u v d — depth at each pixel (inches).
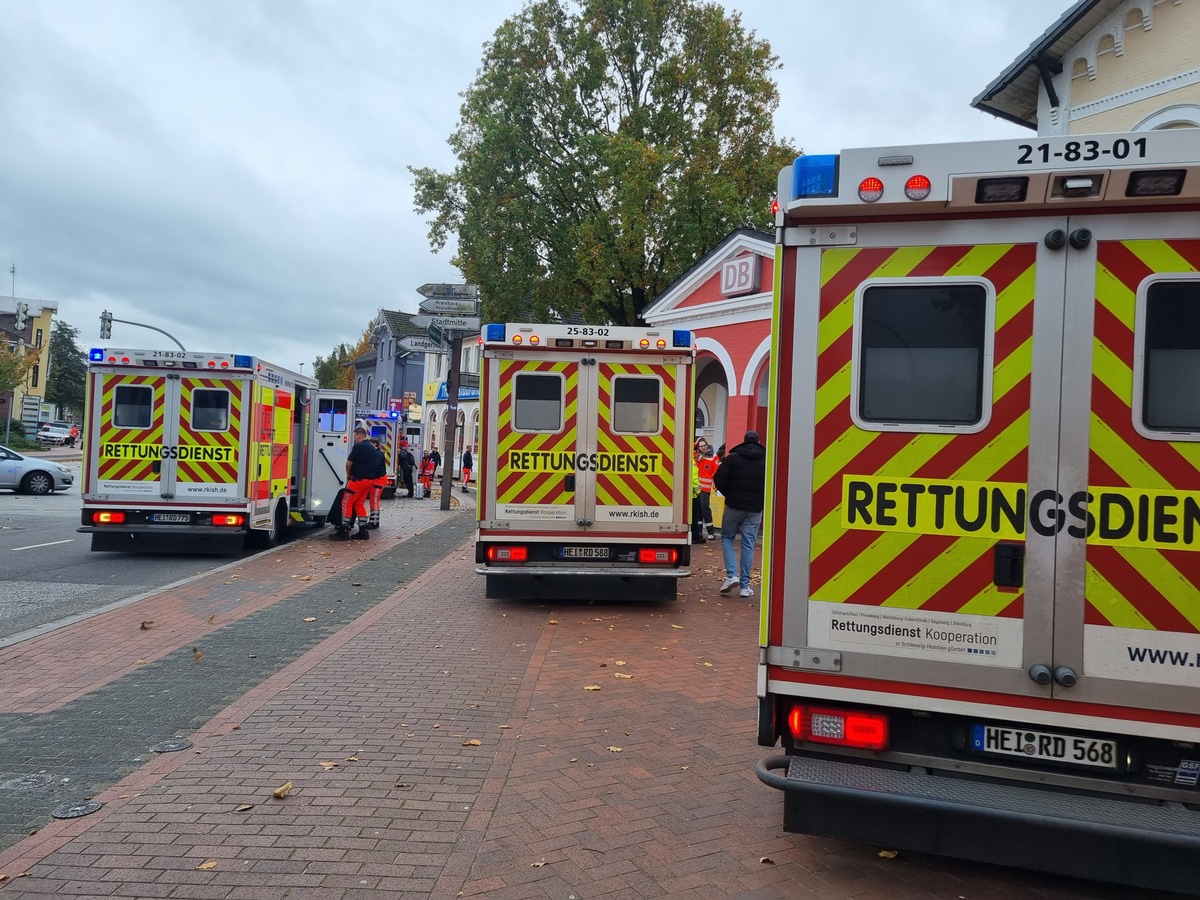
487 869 147.8
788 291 144.0
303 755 198.4
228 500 498.9
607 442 368.2
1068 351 131.3
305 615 350.0
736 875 147.3
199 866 146.9
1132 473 128.0
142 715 225.8
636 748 205.9
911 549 137.1
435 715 227.5
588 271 941.2
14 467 1026.7
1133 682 127.2
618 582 378.6
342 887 141.2
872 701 138.6
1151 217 128.8
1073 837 127.0
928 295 137.9
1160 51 415.5
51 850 151.6
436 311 800.9
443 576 456.8
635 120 973.2
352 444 645.9
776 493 143.6
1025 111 533.3
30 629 323.9
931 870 150.3
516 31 1004.6
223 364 496.7
